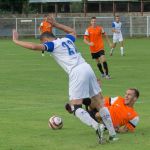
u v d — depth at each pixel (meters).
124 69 43.28
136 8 111.62
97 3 112.69
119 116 18.66
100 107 17.38
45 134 18.55
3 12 105.75
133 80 35.84
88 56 56.44
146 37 94.75
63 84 33.69
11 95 28.70
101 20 94.69
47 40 17.45
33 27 93.94
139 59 52.81
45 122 20.86
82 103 17.75
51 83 34.16
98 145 16.75
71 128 19.62
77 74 17.00
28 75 38.91
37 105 25.27
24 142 17.27
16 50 66.62
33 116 22.23
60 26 18.34
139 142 17.19
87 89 17.14
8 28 94.25
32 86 32.69
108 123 17.23
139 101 26.47
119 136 18.16
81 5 112.88
